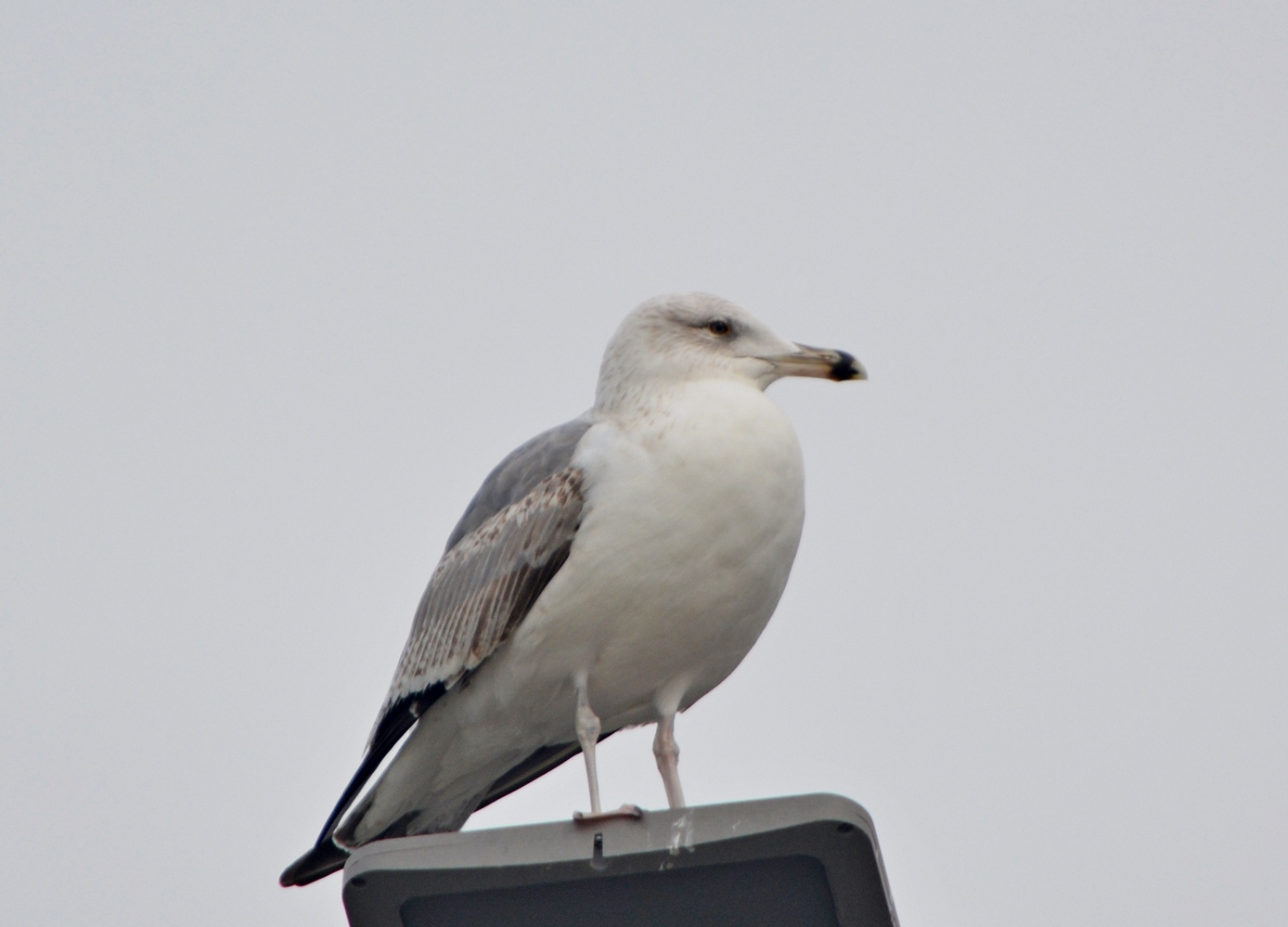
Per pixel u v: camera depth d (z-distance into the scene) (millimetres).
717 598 10922
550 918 8688
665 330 11773
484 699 11461
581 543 10938
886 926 8531
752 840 8211
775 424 11125
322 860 12305
